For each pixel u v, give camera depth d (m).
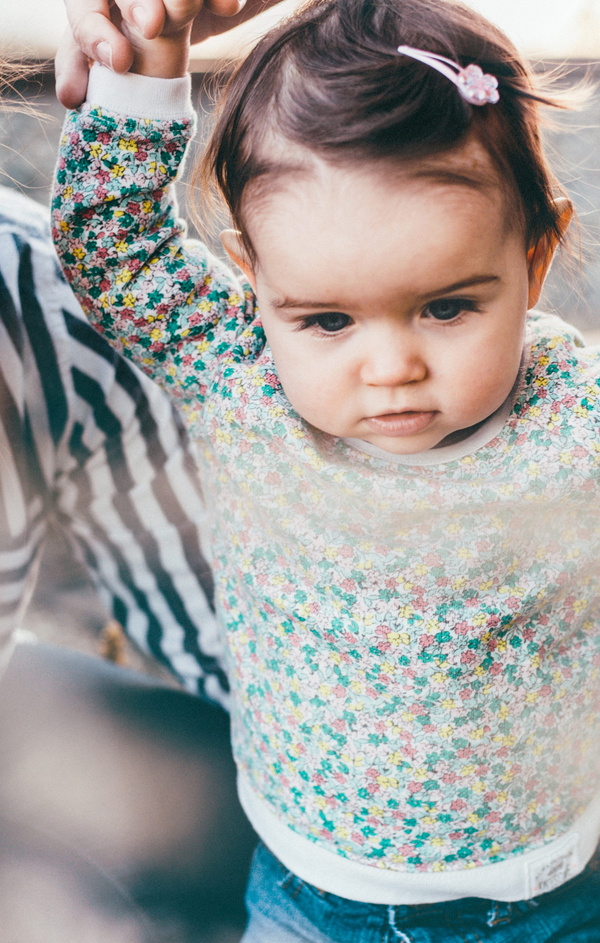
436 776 0.74
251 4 0.79
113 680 1.01
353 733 0.75
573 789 0.78
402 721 0.73
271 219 0.62
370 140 0.58
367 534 0.71
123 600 1.04
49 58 0.85
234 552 0.78
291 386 0.67
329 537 0.72
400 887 0.78
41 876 0.78
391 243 0.58
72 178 0.74
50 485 0.91
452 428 0.67
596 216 1.02
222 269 0.83
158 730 0.95
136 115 0.72
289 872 0.83
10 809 0.83
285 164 0.61
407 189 0.57
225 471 0.77
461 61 0.62
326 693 0.75
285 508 0.73
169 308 0.79
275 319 0.66
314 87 0.61
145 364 0.82
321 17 0.67
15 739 0.90
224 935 0.83
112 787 0.87
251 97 0.65
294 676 0.77
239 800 0.92
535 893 0.78
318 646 0.74
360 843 0.78
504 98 0.63
